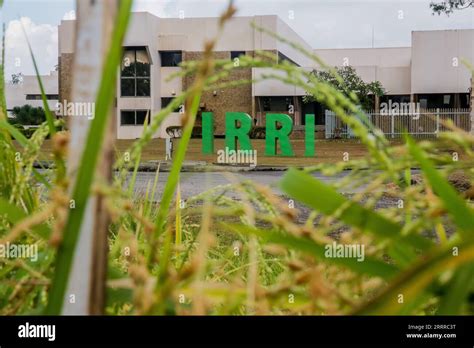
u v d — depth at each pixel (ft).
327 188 2.38
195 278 1.98
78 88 1.79
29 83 105.50
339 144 103.30
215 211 2.60
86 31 1.79
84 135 1.80
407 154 2.38
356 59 156.46
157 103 140.05
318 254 2.40
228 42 127.54
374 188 2.37
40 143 3.55
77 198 1.79
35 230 3.02
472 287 2.41
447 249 1.81
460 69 135.74
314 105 147.84
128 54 138.82
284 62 2.35
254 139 134.82
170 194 3.24
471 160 2.33
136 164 5.03
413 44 137.69
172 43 142.61
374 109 135.13
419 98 141.59
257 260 3.22
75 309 1.81
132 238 2.46
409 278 1.80
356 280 2.42
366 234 2.43
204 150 64.23
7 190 4.79
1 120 4.43
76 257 1.81
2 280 3.58
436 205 2.33
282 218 2.36
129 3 1.77
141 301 2.00
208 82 2.28
